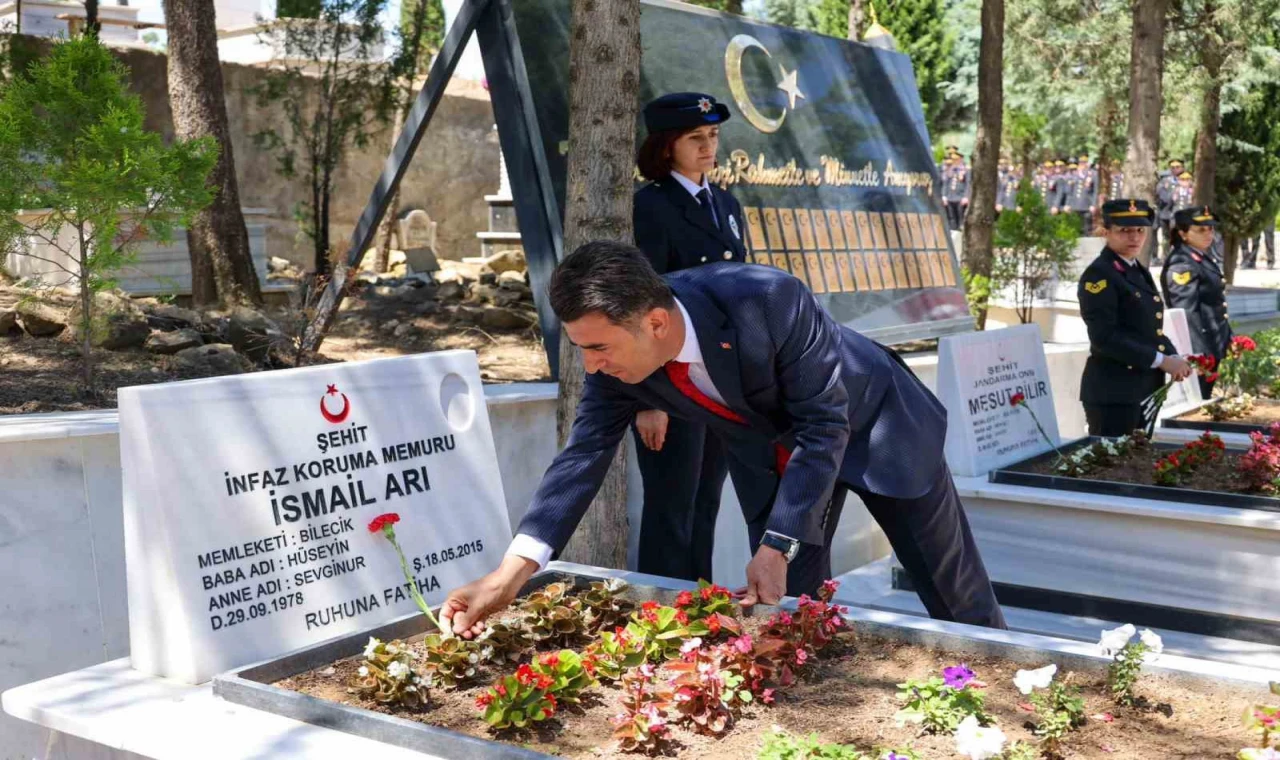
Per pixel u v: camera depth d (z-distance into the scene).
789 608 2.65
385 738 2.02
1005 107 22.59
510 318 7.59
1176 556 4.52
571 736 2.10
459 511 3.09
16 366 4.93
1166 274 8.39
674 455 4.16
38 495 3.34
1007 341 5.65
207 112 6.97
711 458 4.39
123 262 4.71
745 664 2.23
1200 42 16.25
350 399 2.91
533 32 5.16
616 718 2.05
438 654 2.36
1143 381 6.31
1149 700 2.21
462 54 5.29
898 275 7.30
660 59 5.86
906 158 7.70
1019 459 5.48
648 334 2.34
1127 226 6.27
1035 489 4.87
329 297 6.02
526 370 6.38
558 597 2.73
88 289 4.73
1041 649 2.38
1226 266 20.02
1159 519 4.54
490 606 2.59
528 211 5.12
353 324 7.50
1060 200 21.78
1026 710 2.16
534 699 2.14
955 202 19.36
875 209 7.23
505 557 2.67
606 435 2.77
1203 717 2.13
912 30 25.14
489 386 4.91
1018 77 18.45
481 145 13.46
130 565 2.55
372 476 2.91
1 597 3.28
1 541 3.28
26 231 4.63
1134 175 11.24
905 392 3.09
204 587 2.51
